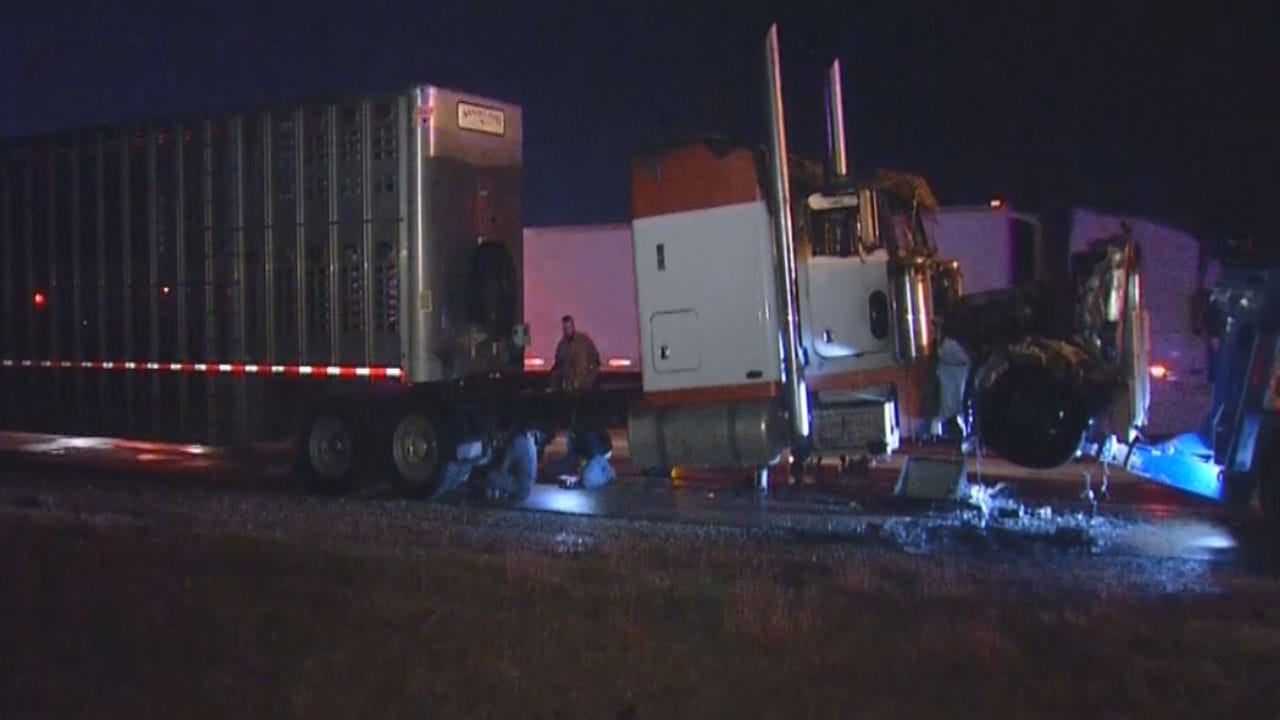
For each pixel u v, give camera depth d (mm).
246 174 16969
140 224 18016
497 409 15648
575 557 11000
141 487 16641
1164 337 20516
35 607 8883
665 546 11711
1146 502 15016
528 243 25859
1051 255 21844
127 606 8891
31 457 20531
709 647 7863
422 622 8445
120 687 7152
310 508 14719
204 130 17359
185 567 10336
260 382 16953
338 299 16203
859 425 13062
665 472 13805
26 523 12398
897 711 6688
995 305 13602
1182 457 12836
